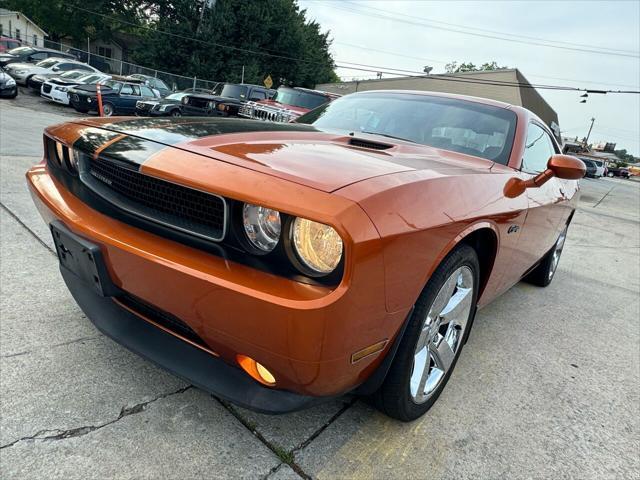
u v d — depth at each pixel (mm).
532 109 32125
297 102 10734
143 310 1741
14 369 1932
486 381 2416
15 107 12961
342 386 1478
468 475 1731
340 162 1555
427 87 32281
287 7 40469
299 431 1818
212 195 1408
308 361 1288
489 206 1916
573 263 5480
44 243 3270
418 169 1730
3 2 41656
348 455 1734
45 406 1750
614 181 43031
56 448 1569
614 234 8391
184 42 37000
